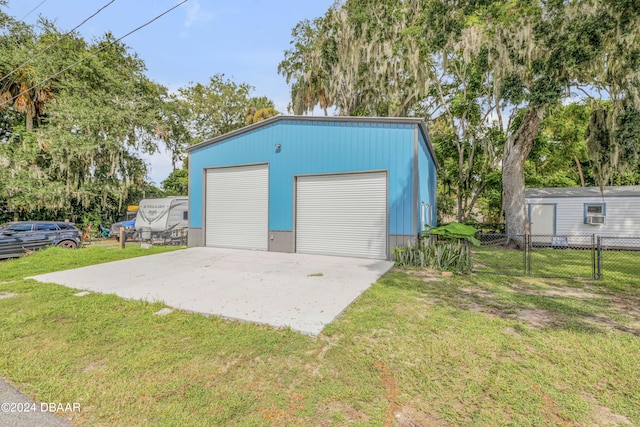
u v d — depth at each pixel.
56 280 5.59
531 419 1.94
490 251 10.40
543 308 4.06
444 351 2.81
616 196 11.14
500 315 3.78
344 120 8.24
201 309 3.95
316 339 3.09
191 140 22.17
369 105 15.81
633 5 7.28
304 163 8.73
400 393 2.21
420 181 8.12
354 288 4.97
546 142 14.92
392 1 13.30
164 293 4.69
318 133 8.55
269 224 9.20
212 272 6.24
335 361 2.66
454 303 4.26
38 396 2.20
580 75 9.41
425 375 2.43
